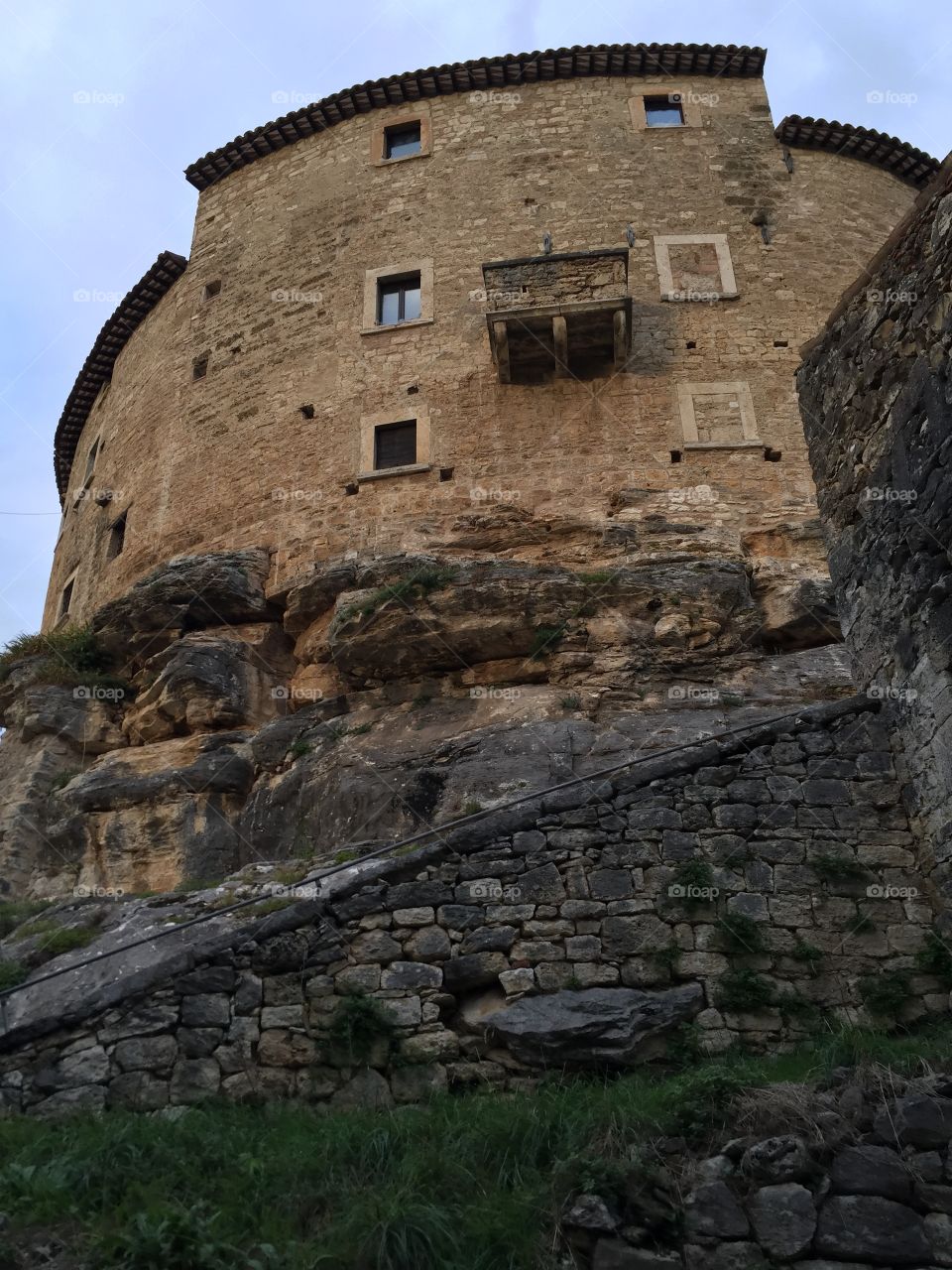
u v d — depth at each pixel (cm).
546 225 2033
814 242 2009
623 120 2152
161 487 2061
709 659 1458
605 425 1798
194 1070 636
